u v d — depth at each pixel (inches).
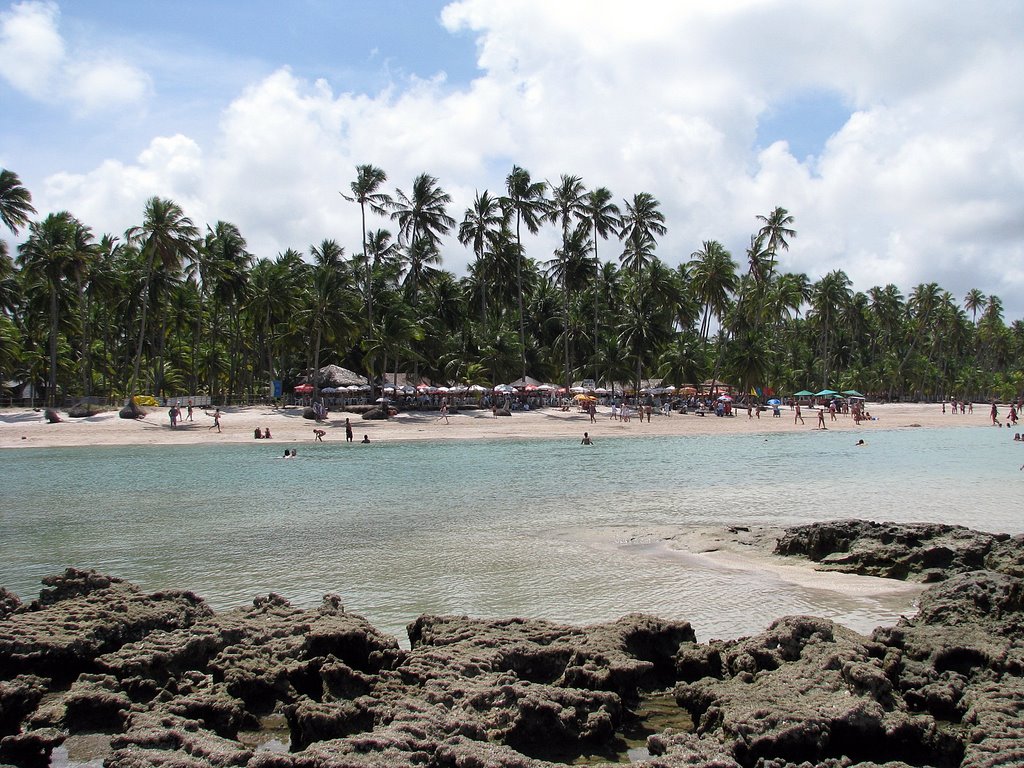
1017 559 450.0
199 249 2556.6
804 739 227.8
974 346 5674.2
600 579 475.5
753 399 3629.4
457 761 211.8
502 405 2753.4
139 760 221.3
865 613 405.1
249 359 3486.7
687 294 3666.3
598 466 1228.5
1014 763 207.6
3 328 2566.4
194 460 1363.2
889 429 2330.2
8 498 861.8
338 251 3058.6
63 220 2396.7
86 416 2082.9
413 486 962.1
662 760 213.5
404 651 307.7
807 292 3978.8
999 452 1487.5
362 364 2878.9
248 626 331.3
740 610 408.5
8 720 261.0
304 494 886.4
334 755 212.2
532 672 294.5
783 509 750.5
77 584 374.6
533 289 3449.8
